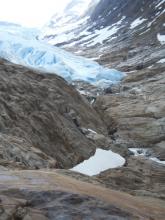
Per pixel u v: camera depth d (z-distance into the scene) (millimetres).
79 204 10250
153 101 55844
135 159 34000
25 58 83688
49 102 35812
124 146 37281
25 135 28312
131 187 26922
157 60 94875
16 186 10992
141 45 119750
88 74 79438
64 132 32969
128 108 52906
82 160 31703
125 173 28938
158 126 46531
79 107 41812
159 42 116125
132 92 63156
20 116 30219
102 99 58219
